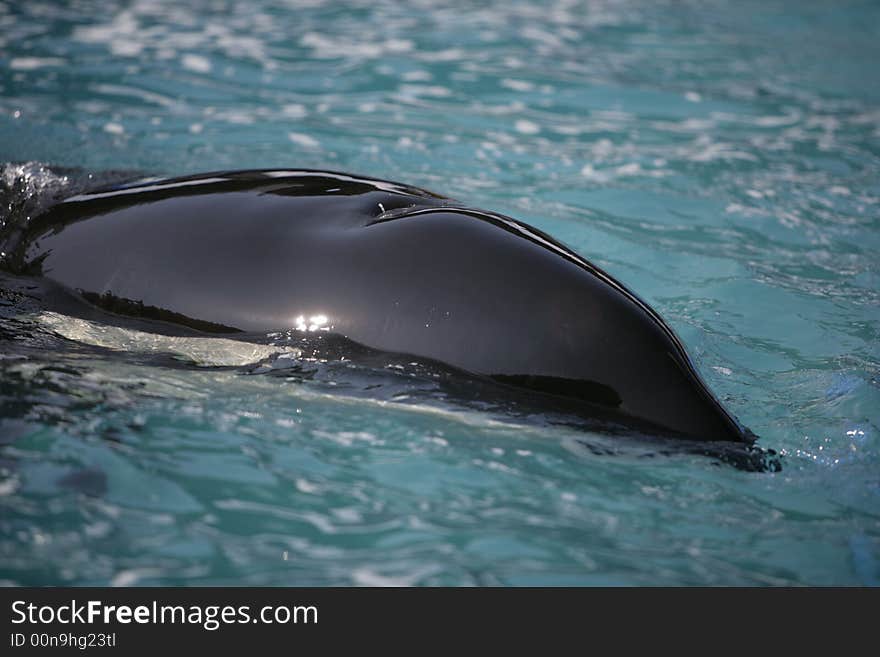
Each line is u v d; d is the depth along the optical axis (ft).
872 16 130.93
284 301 38.86
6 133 71.46
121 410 36.32
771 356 46.03
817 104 92.32
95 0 113.50
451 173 70.49
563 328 36.40
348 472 33.78
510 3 126.31
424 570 29.09
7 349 39.70
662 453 35.04
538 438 35.78
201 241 40.91
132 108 79.82
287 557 29.27
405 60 98.48
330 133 77.15
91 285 41.93
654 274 55.93
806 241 62.44
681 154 77.36
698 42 113.80
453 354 36.99
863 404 40.09
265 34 104.73
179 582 27.86
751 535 31.58
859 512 32.99
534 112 85.87
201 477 32.89
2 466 32.48
